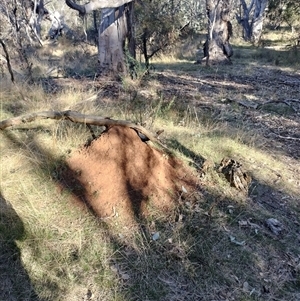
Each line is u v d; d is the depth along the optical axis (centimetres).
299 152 455
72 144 348
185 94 661
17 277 228
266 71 1065
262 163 405
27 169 313
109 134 317
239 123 532
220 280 249
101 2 416
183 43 1597
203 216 296
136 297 229
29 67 629
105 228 271
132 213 285
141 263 250
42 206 281
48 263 240
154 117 468
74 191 295
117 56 750
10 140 356
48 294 223
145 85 686
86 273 239
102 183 299
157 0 1103
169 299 232
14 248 243
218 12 1219
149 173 312
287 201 343
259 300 240
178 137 419
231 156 404
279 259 273
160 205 297
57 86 617
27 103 485
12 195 287
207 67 1123
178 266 253
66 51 1408
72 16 2252
